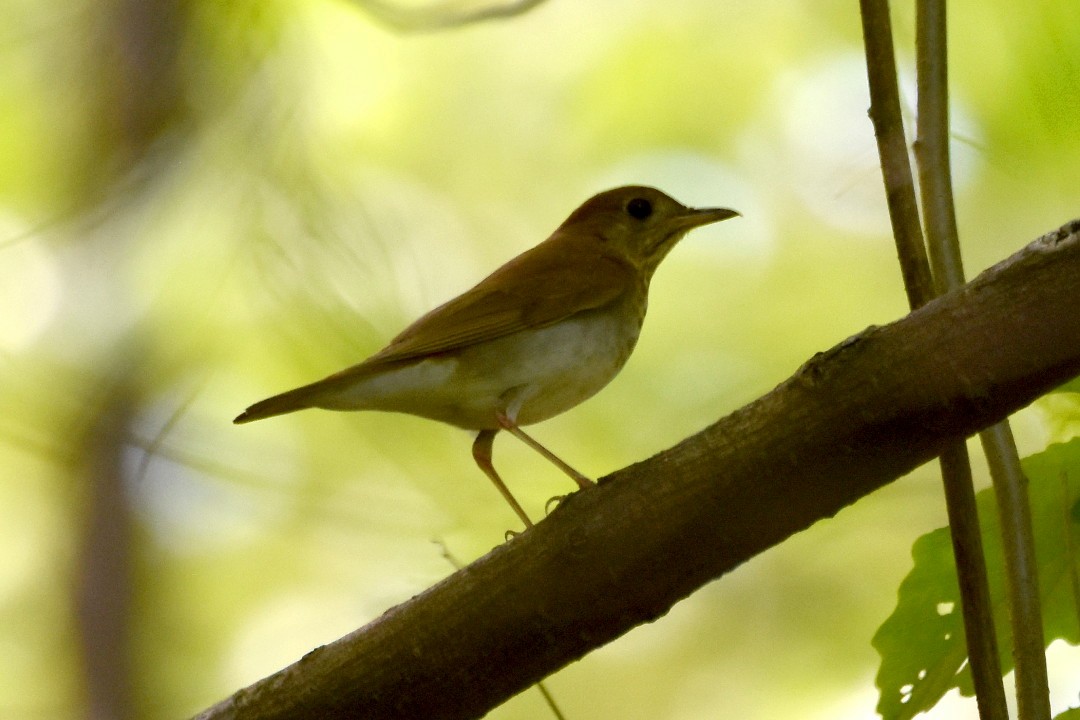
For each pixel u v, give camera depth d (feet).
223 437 38.91
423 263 44.83
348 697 19.67
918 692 20.31
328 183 38.42
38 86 40.45
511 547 19.22
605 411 40.86
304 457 39.73
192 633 44.98
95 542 44.70
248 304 38.96
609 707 43.86
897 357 16.98
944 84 20.07
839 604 41.68
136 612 45.11
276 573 44.06
